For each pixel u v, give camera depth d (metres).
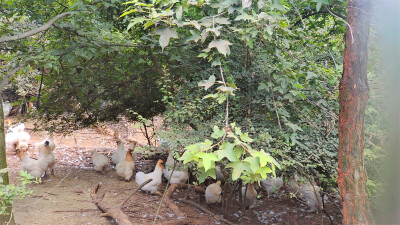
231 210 7.11
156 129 5.08
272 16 3.89
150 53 6.55
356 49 2.86
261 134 4.51
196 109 4.89
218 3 3.74
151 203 7.18
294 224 6.80
